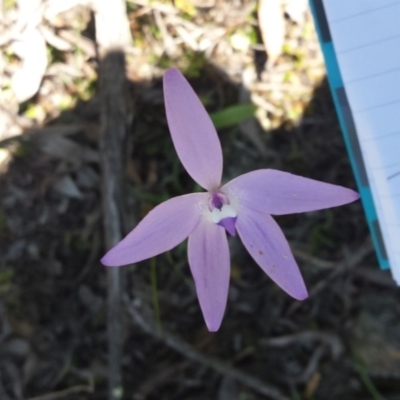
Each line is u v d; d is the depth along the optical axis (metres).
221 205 0.09
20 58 0.14
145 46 0.14
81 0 0.14
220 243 0.10
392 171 0.10
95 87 0.14
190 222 0.10
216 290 0.10
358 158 0.11
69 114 0.14
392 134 0.10
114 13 0.13
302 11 0.14
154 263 0.14
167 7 0.14
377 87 0.10
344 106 0.10
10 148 0.14
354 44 0.10
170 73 0.08
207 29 0.14
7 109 0.14
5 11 0.14
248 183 0.09
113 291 0.14
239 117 0.13
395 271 0.10
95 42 0.14
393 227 0.10
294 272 0.10
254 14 0.14
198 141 0.09
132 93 0.14
